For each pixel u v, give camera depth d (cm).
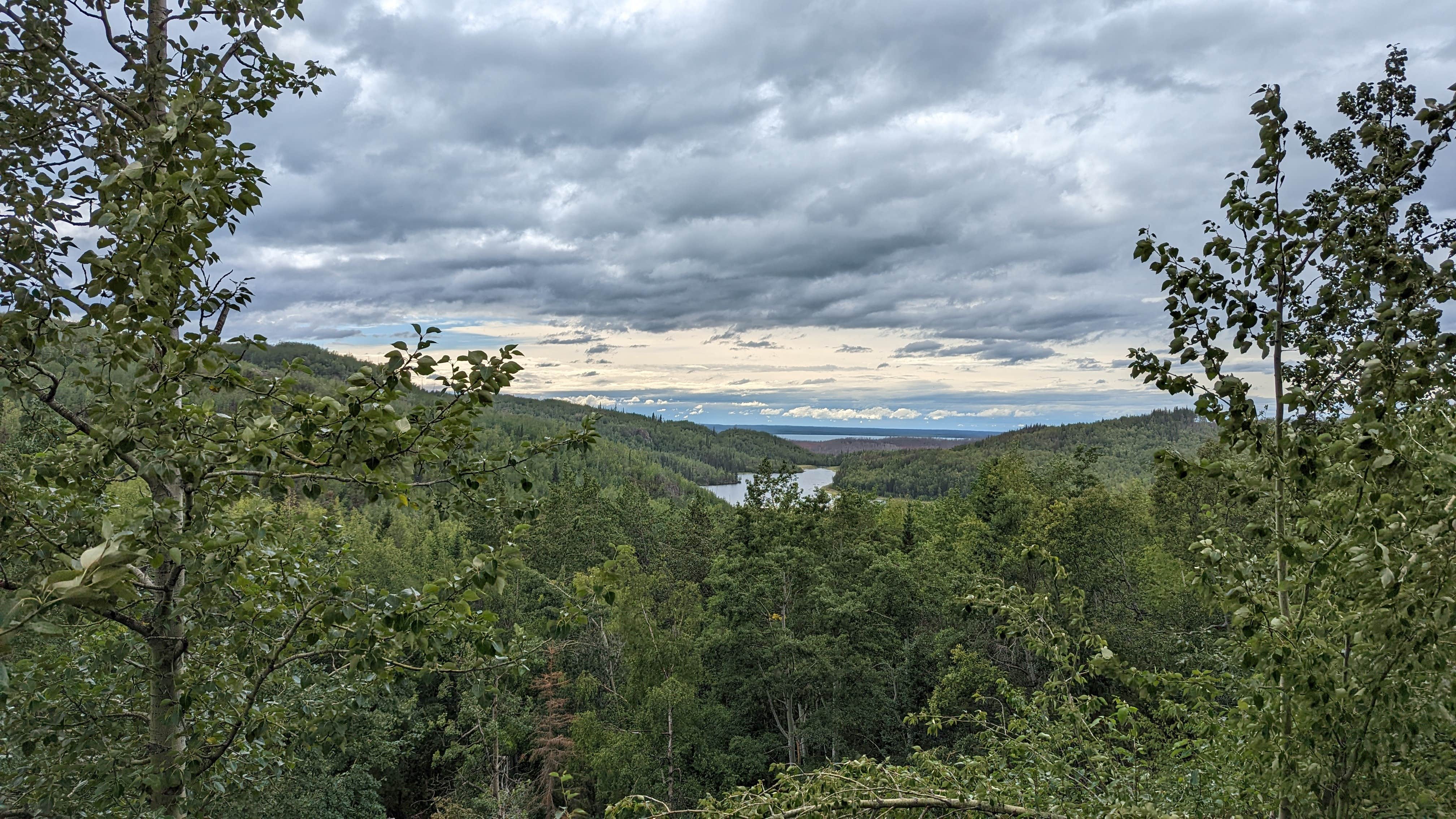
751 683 2441
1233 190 366
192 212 327
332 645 486
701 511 4628
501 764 2327
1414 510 306
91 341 346
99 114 479
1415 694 344
